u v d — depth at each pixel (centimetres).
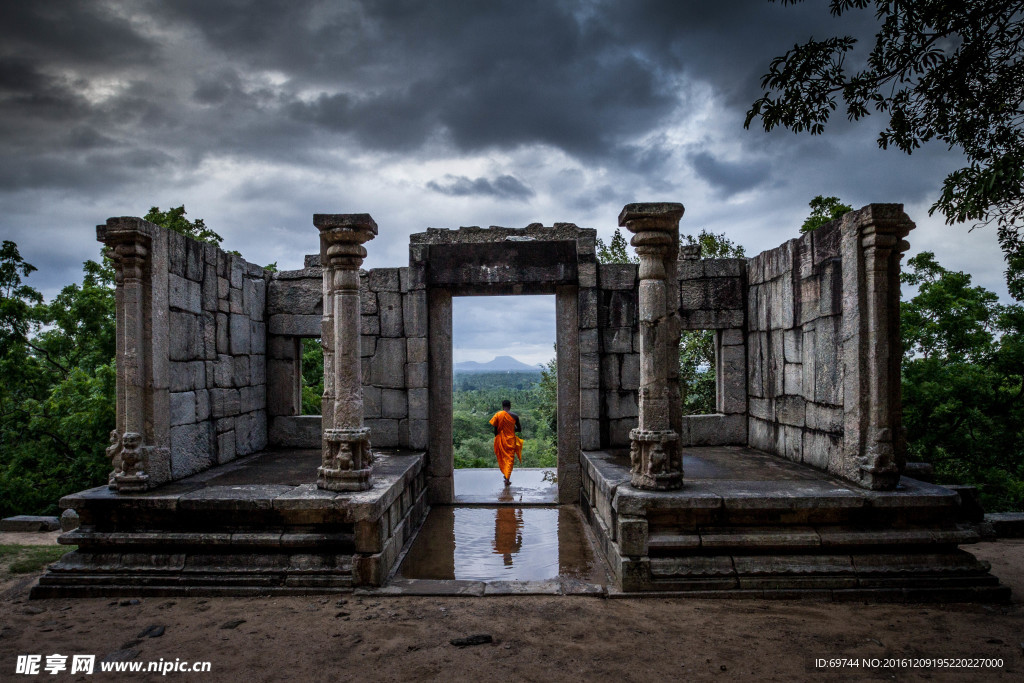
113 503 566
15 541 755
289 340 974
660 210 577
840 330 634
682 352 1392
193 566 552
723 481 619
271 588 541
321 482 596
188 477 693
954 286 1224
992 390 1148
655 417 580
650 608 505
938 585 521
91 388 1300
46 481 1322
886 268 575
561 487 921
